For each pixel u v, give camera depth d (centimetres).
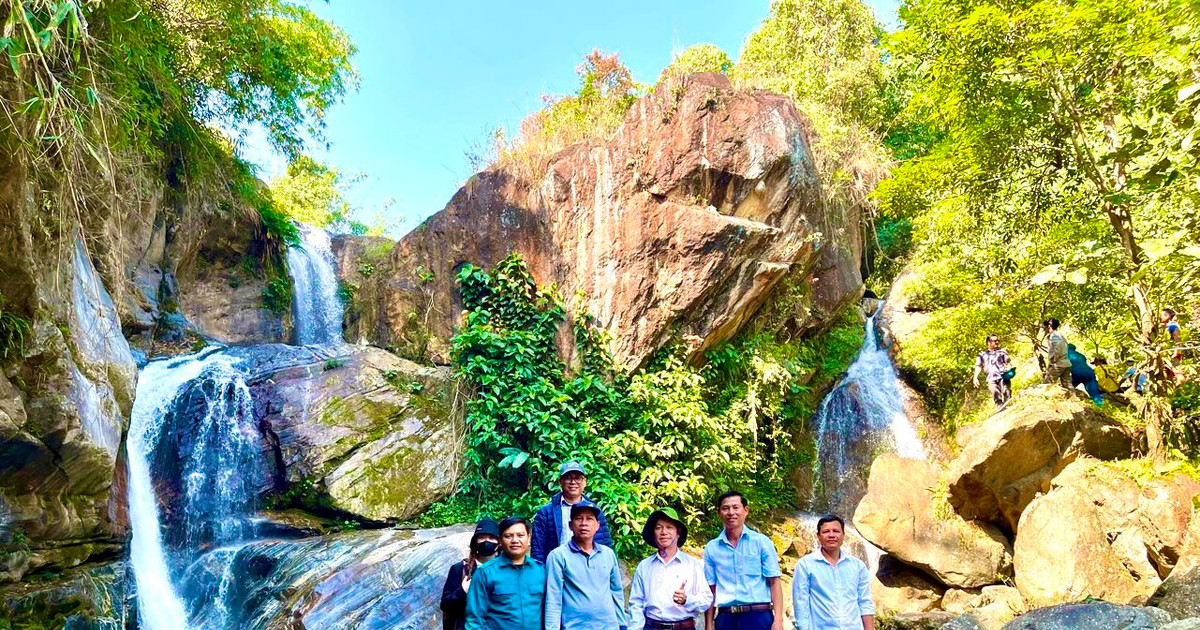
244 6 1123
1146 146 684
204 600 819
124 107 600
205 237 1293
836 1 2034
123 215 822
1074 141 861
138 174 855
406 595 706
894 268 1619
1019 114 889
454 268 1212
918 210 1179
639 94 1440
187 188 1212
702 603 438
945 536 924
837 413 1290
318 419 1020
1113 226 861
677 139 1123
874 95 1897
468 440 1022
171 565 852
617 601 432
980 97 918
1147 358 826
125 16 649
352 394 1069
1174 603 571
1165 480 748
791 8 2119
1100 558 753
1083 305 1015
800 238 1107
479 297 1145
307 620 673
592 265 1111
